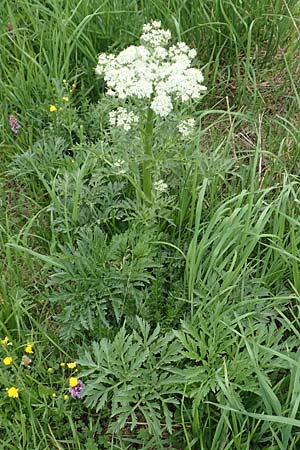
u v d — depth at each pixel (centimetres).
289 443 83
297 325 98
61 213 103
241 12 131
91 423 88
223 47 134
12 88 124
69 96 122
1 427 88
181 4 128
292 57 137
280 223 96
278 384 85
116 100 96
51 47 131
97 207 111
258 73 134
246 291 96
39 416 89
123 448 87
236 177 117
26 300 102
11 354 92
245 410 83
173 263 102
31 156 113
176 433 86
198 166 103
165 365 92
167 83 84
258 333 92
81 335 94
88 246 101
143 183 100
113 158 99
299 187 110
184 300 93
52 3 127
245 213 100
